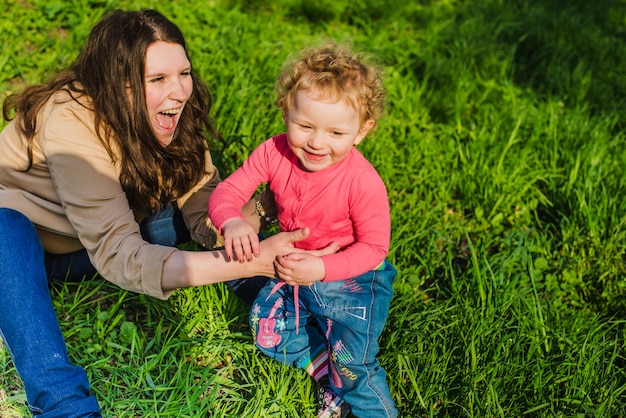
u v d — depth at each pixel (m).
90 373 2.91
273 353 2.97
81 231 2.74
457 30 6.25
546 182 4.43
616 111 5.37
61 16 5.42
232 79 4.84
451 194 4.37
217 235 3.15
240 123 4.45
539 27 6.40
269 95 4.77
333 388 2.86
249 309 3.31
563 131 4.84
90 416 2.48
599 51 6.22
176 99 2.74
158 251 2.67
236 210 2.64
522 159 4.49
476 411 2.92
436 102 5.11
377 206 2.55
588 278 3.84
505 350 3.12
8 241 2.67
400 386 3.00
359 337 2.71
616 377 3.15
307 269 2.52
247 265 2.62
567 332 3.38
